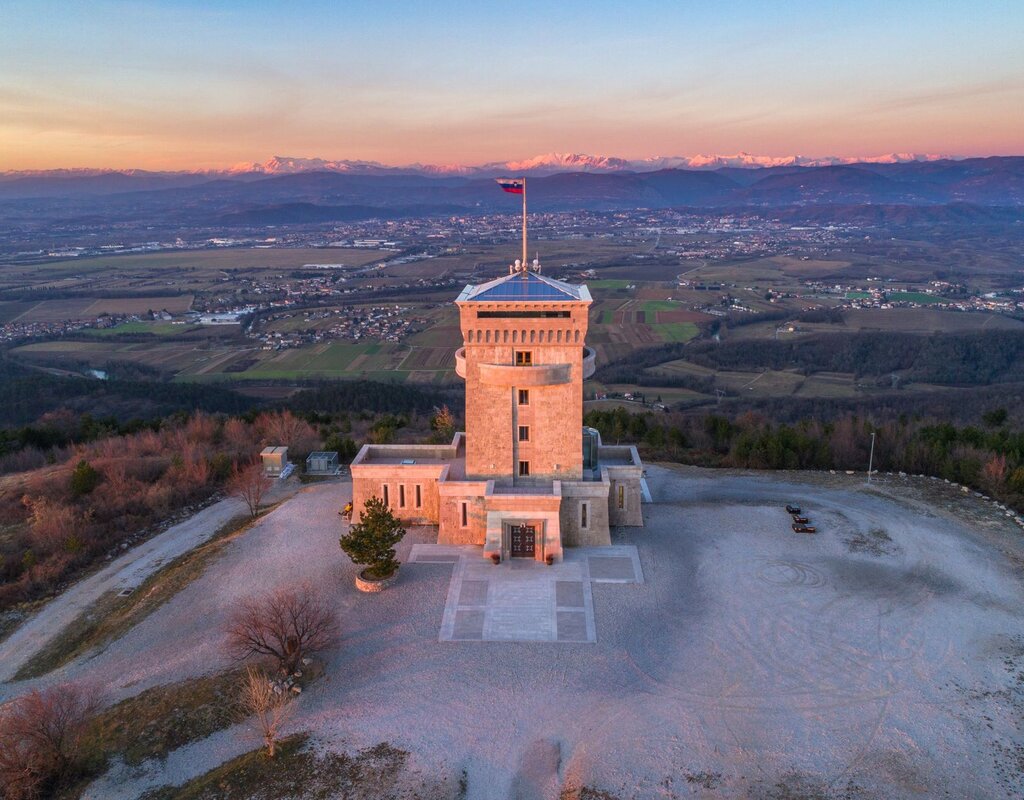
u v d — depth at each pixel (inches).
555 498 2726.4
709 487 3587.6
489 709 1979.6
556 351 2795.3
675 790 1707.7
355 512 3095.5
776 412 6939.0
